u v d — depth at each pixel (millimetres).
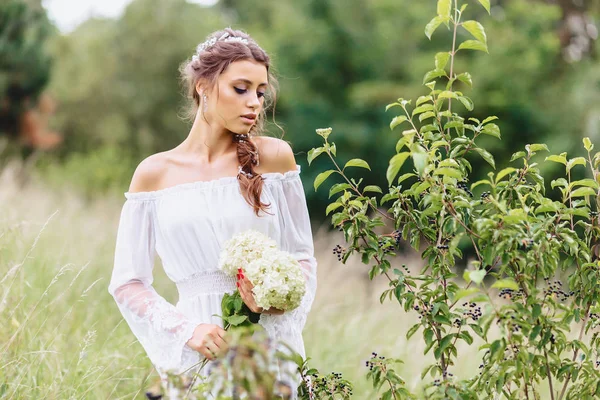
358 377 4668
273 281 2557
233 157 2939
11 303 3828
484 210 2684
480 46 2803
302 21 16781
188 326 2721
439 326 2799
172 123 20625
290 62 16484
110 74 20250
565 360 2852
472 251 11516
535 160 13633
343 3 16812
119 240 2912
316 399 2854
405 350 5082
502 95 14586
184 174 2908
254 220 2828
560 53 16500
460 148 2848
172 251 2848
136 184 2924
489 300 2455
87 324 4312
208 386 2350
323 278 7105
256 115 2861
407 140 2680
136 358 3961
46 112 15820
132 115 20391
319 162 15633
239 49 2854
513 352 2648
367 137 15445
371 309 6145
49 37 15273
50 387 3322
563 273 3373
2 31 13969
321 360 4859
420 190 2676
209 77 2879
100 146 19578
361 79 16500
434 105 2854
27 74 14148
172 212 2830
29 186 9164
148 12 21094
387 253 2898
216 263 2812
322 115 15977
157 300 2834
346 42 16469
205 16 22312
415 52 16391
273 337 2779
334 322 5742
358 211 3172
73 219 7133
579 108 14242
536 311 2578
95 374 3627
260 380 2072
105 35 21219
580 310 2850
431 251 2816
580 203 2916
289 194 2986
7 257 4395
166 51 20641
